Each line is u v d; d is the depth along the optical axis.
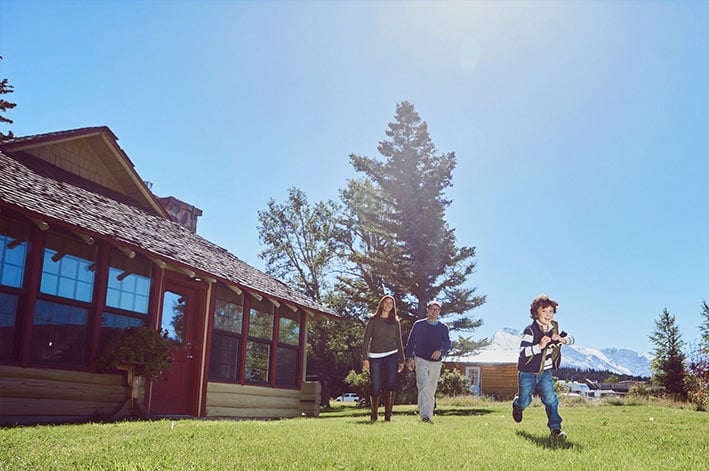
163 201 20.61
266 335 15.91
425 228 33.19
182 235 15.40
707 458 6.07
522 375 7.73
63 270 10.32
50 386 9.77
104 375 10.80
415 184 34.44
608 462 5.55
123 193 15.54
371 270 36.06
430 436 7.28
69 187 12.16
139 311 11.89
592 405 22.12
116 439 6.45
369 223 36.84
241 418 14.44
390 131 36.00
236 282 13.97
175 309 13.16
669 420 12.18
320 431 7.73
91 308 10.77
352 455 5.54
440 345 11.22
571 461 5.46
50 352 9.96
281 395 16.16
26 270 9.70
